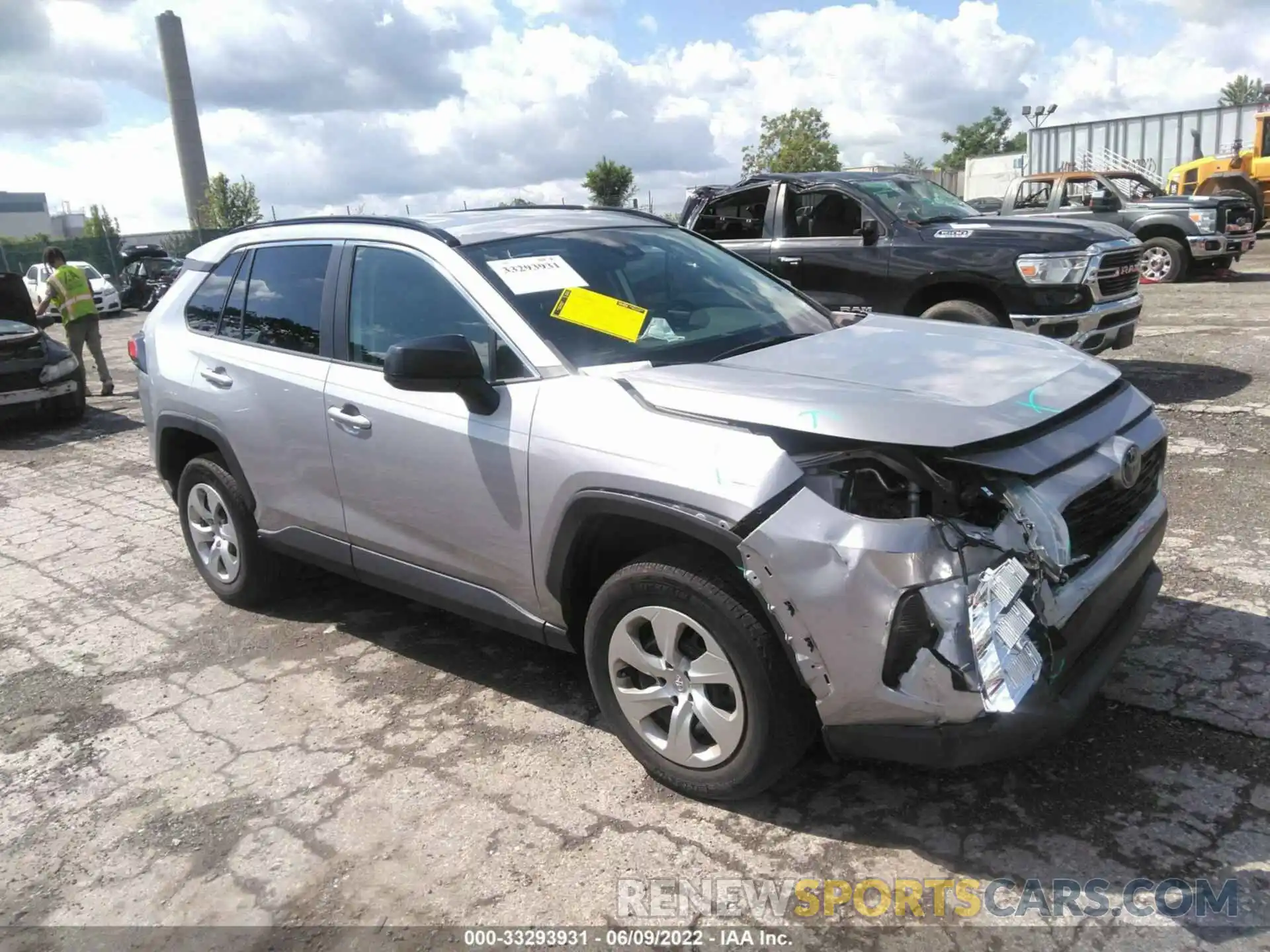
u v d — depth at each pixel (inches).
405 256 146.2
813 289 322.7
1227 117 912.3
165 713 151.7
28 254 1355.8
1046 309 279.9
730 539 102.7
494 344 131.7
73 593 205.6
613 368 125.0
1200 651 142.9
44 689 162.7
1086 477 106.2
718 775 113.9
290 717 147.4
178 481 195.3
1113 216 591.5
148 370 188.4
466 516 132.6
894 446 98.3
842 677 100.1
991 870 104.3
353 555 154.9
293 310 161.5
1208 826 107.8
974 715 96.3
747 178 345.1
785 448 103.6
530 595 129.5
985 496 99.0
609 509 113.7
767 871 107.1
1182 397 288.7
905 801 116.4
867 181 324.2
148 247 1246.3
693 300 148.2
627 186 1715.1
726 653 108.5
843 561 97.4
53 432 386.6
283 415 157.2
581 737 136.1
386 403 140.4
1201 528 189.5
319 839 118.2
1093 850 105.7
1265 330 382.9
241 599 185.9
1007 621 96.6
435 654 164.7
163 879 113.6
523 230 150.6
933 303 303.0
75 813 127.6
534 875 109.2
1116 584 113.5
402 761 133.4
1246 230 569.9
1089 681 106.3
